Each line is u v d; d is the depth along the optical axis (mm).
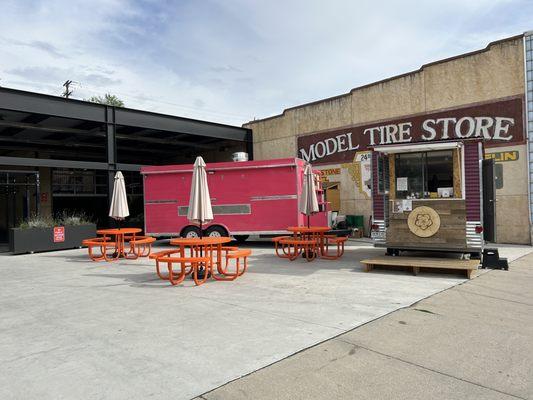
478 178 9172
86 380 3617
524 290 6953
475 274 8391
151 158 29047
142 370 3809
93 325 5219
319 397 3293
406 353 4168
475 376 3662
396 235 9789
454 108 14906
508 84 13664
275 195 13812
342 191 18438
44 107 14883
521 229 13344
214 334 4766
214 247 9055
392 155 10164
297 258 11031
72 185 24953
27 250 13680
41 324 5340
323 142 19188
